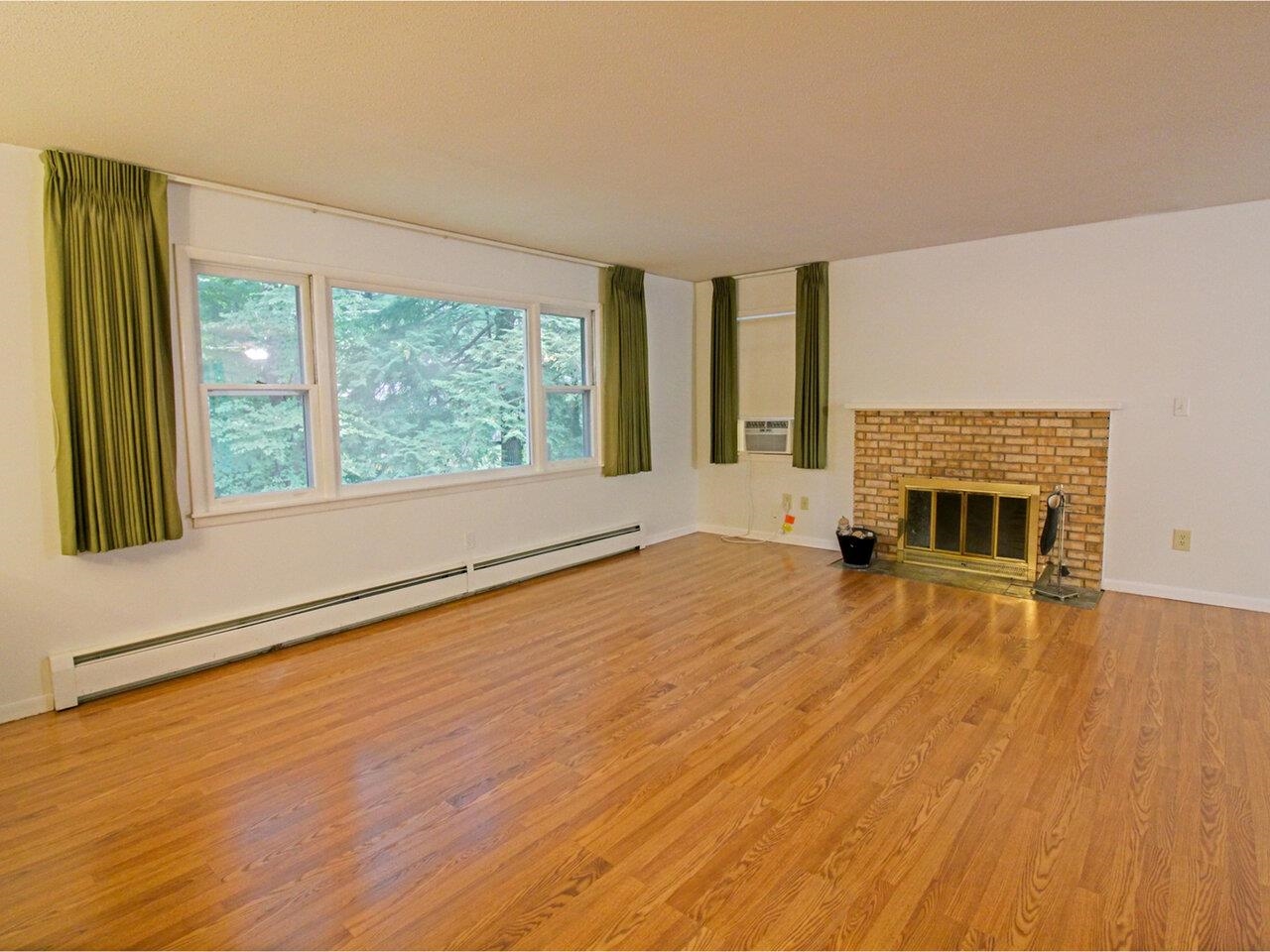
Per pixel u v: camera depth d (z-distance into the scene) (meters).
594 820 2.05
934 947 1.57
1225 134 2.70
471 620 3.88
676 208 3.68
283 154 2.82
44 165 2.71
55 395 2.74
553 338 4.93
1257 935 1.58
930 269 4.77
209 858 1.90
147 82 2.16
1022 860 1.86
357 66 2.08
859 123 2.56
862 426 5.19
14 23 1.80
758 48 2.00
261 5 1.73
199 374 3.21
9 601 2.72
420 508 4.09
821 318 5.20
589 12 1.79
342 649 3.46
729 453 5.89
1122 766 2.30
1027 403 4.43
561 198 3.47
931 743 2.47
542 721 2.68
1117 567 4.26
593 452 5.27
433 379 4.19
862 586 4.45
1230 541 3.91
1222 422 3.88
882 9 1.79
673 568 4.97
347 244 3.69
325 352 3.62
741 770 2.32
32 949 1.58
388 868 1.85
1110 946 1.56
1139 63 2.11
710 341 6.00
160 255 2.99
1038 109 2.45
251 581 3.40
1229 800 2.10
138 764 2.38
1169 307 3.98
